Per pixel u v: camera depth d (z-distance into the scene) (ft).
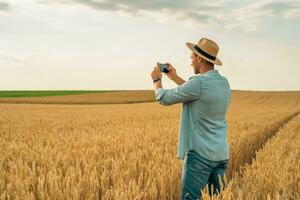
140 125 63.57
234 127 60.03
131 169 20.34
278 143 36.81
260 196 14.92
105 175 18.53
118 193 15.05
